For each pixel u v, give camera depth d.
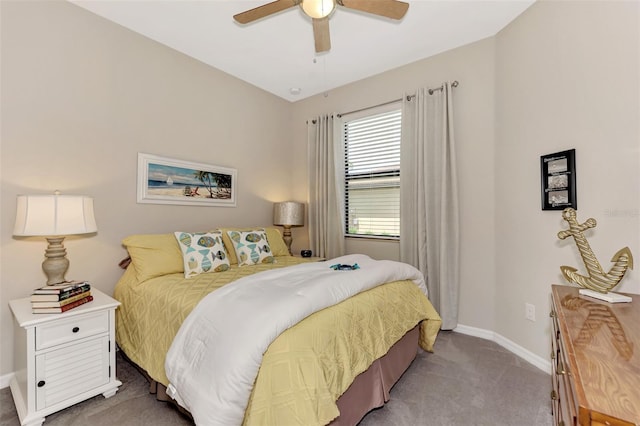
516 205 2.45
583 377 0.74
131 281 2.24
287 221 3.70
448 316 2.85
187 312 1.64
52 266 1.94
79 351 1.74
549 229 2.17
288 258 3.16
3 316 1.96
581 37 1.92
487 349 2.51
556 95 2.10
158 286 2.03
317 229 3.82
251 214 3.67
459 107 2.87
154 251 2.32
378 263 2.22
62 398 1.67
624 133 1.68
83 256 2.31
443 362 2.29
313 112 4.03
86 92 2.32
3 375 1.94
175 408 1.71
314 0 1.77
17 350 1.82
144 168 2.65
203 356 1.33
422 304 2.26
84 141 2.31
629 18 1.65
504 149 2.57
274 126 3.97
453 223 2.83
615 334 1.00
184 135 2.98
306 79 3.56
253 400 1.18
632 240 1.64
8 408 1.73
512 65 2.49
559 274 2.11
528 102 2.34
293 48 2.90
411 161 3.11
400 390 1.92
